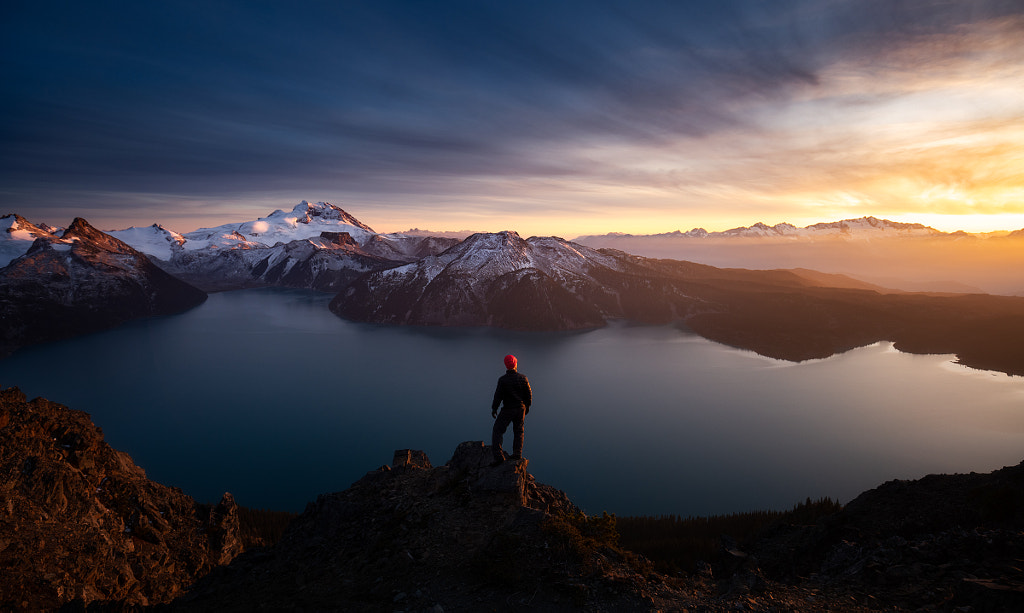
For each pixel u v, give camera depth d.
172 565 34.78
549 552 12.81
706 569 14.91
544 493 17.81
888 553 15.84
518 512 14.84
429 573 13.27
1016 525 26.73
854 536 31.67
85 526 31.91
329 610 12.66
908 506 34.03
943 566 13.77
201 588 17.31
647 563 13.98
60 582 25.55
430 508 16.86
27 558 26.33
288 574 16.11
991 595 10.86
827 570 21.80
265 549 19.70
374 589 13.21
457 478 18.48
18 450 34.38
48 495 32.12
